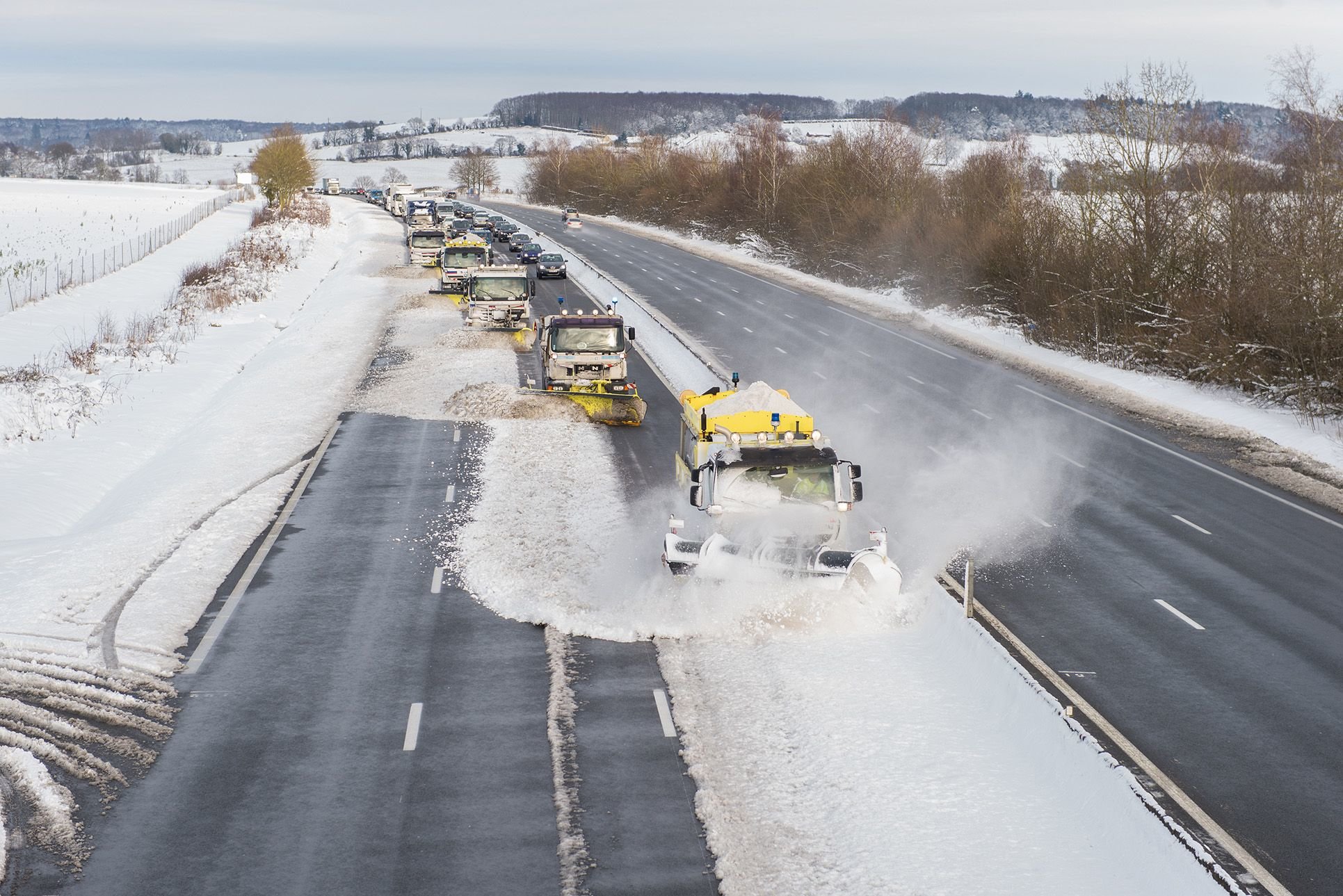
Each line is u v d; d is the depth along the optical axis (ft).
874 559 51.75
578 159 532.73
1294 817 36.40
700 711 44.19
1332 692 46.24
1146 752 40.91
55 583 59.77
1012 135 301.63
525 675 47.93
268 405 107.14
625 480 79.36
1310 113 113.19
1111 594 58.03
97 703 45.42
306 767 40.11
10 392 108.06
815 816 36.47
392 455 88.22
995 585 58.90
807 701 44.52
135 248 266.16
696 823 36.32
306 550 65.51
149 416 108.27
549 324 107.86
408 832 35.81
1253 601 57.31
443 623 54.13
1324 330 106.63
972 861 33.68
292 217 375.86
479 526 69.00
